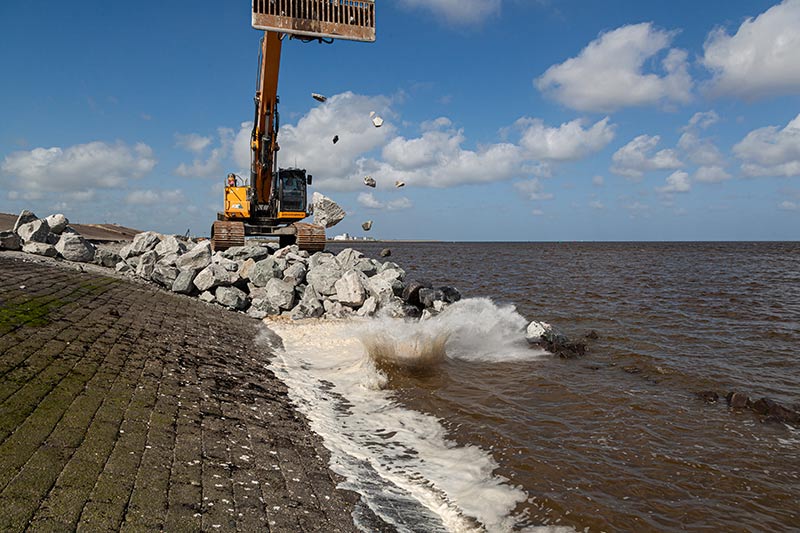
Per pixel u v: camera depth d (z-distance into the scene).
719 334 13.83
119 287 11.49
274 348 10.74
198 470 4.42
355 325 13.22
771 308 18.50
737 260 55.72
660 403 8.03
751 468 5.85
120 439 4.50
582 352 11.45
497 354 11.17
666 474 5.68
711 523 4.75
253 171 20.53
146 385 5.95
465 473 5.60
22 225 14.05
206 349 8.59
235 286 15.26
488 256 70.81
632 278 31.83
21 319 6.77
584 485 5.39
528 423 7.11
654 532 4.59
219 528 3.67
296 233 20.22
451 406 7.75
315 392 8.12
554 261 55.50
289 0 11.18
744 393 8.47
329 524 4.18
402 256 70.38
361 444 6.27
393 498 4.93
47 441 4.09
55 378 5.30
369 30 11.67
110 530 3.29
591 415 7.48
